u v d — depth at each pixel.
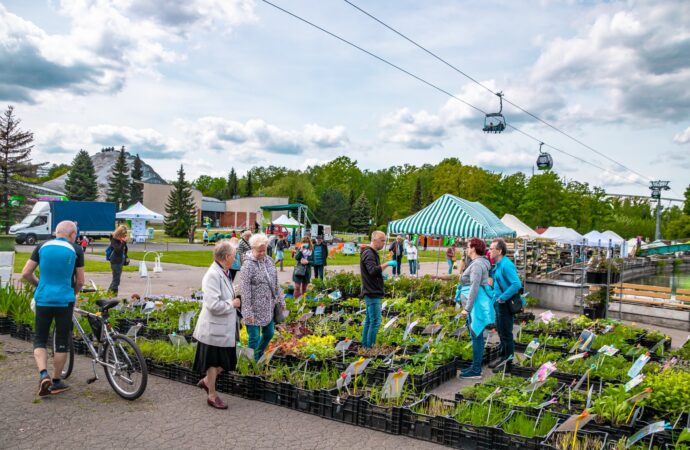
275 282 7.46
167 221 60.81
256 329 7.40
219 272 6.39
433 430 5.75
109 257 14.67
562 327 11.85
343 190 119.69
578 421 5.20
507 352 8.73
